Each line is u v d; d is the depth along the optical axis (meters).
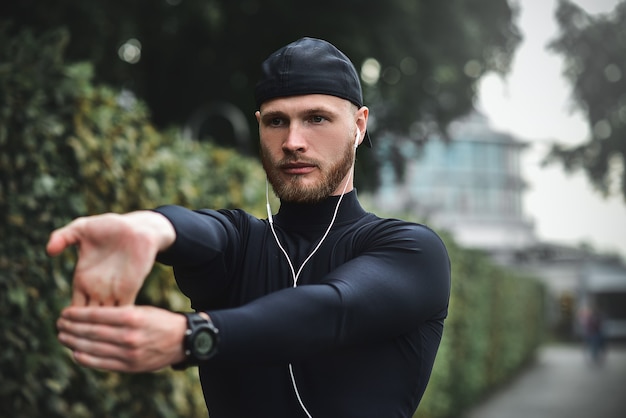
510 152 59.25
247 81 13.68
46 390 3.90
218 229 1.57
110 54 11.91
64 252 3.94
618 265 42.81
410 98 15.06
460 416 13.79
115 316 1.09
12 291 3.70
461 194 57.34
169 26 12.28
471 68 15.84
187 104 13.78
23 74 3.78
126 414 4.51
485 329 17.27
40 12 10.55
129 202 4.47
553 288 44.50
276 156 1.65
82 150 4.00
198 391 5.18
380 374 1.59
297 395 1.58
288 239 1.70
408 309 1.46
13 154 3.74
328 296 1.33
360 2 13.08
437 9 14.25
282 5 12.72
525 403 16.64
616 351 39.12
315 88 1.61
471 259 15.20
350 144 1.67
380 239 1.58
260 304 1.27
